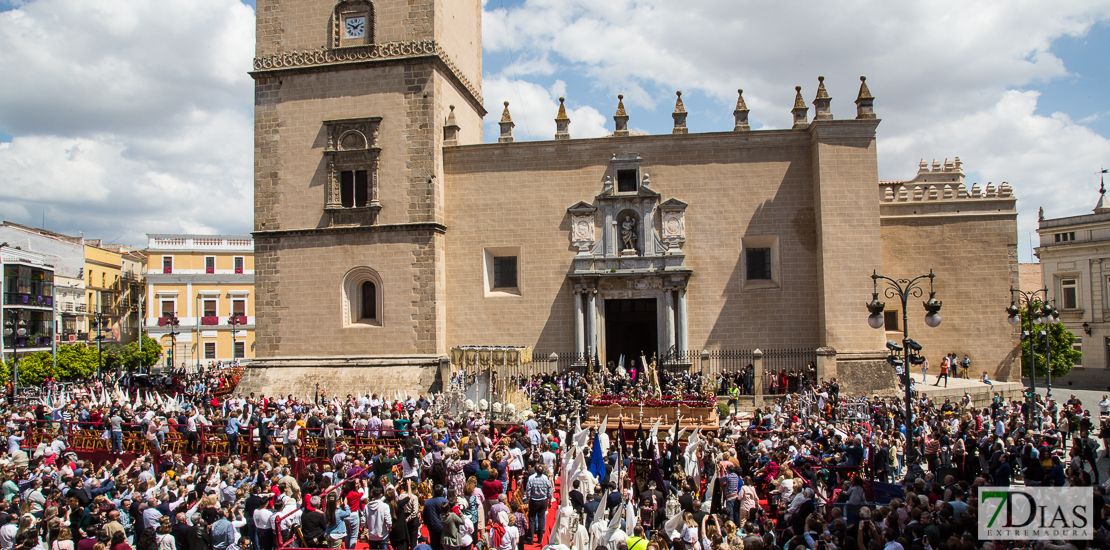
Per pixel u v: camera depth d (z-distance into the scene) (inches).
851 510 732.0
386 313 1806.1
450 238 1867.6
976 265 1870.1
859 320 1695.4
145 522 719.7
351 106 1840.6
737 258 1788.9
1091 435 1421.0
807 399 1486.2
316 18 1860.2
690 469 958.4
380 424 1202.6
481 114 2266.2
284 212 1859.0
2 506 716.0
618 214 1830.7
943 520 592.4
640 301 1851.6
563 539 654.5
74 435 1253.1
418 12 1818.4
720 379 1688.0
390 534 703.1
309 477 812.0
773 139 1790.1
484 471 822.5
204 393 1812.3
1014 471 978.7
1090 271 2743.6
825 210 1707.7
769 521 706.2
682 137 1809.8
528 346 1785.2
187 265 3437.5
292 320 1843.0
